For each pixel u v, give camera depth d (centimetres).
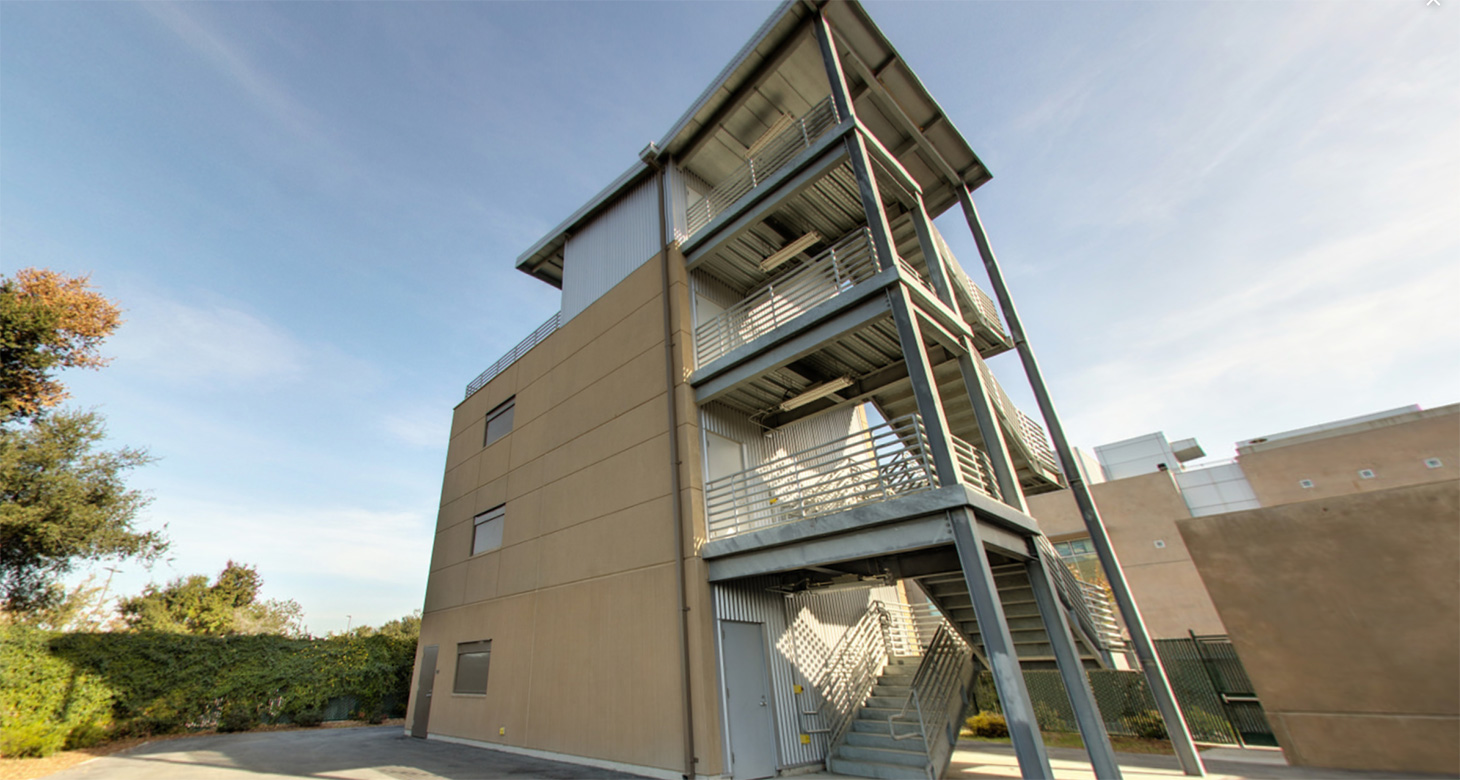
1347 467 2333
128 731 1373
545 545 1245
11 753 1095
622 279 1317
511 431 1527
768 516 947
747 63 1134
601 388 1248
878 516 762
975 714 1396
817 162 1027
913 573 914
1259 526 893
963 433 1203
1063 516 2669
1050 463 1219
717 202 1332
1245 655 865
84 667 1284
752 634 972
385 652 1950
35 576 1454
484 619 1370
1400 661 762
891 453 808
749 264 1273
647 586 982
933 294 1034
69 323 1577
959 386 1145
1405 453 2253
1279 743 825
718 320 1190
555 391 1394
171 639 1488
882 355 1104
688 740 833
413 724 1506
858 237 1237
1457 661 730
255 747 1255
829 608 1185
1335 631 810
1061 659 793
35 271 1570
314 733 1557
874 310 873
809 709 1006
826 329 927
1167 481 2502
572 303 1456
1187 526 950
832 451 875
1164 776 797
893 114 1147
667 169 1320
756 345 997
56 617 1805
